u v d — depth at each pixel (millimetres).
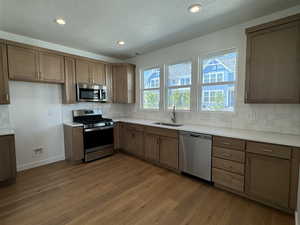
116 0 1871
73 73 3377
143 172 2904
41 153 3215
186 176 2758
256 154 1960
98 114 4145
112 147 3852
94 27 2580
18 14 2160
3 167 2367
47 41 3176
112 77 4180
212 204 2002
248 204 1996
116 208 1930
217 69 2865
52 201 2057
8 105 2797
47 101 3268
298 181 1687
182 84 3389
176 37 3021
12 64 2598
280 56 1936
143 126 3422
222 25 2551
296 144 1688
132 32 2785
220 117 2826
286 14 2119
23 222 1699
